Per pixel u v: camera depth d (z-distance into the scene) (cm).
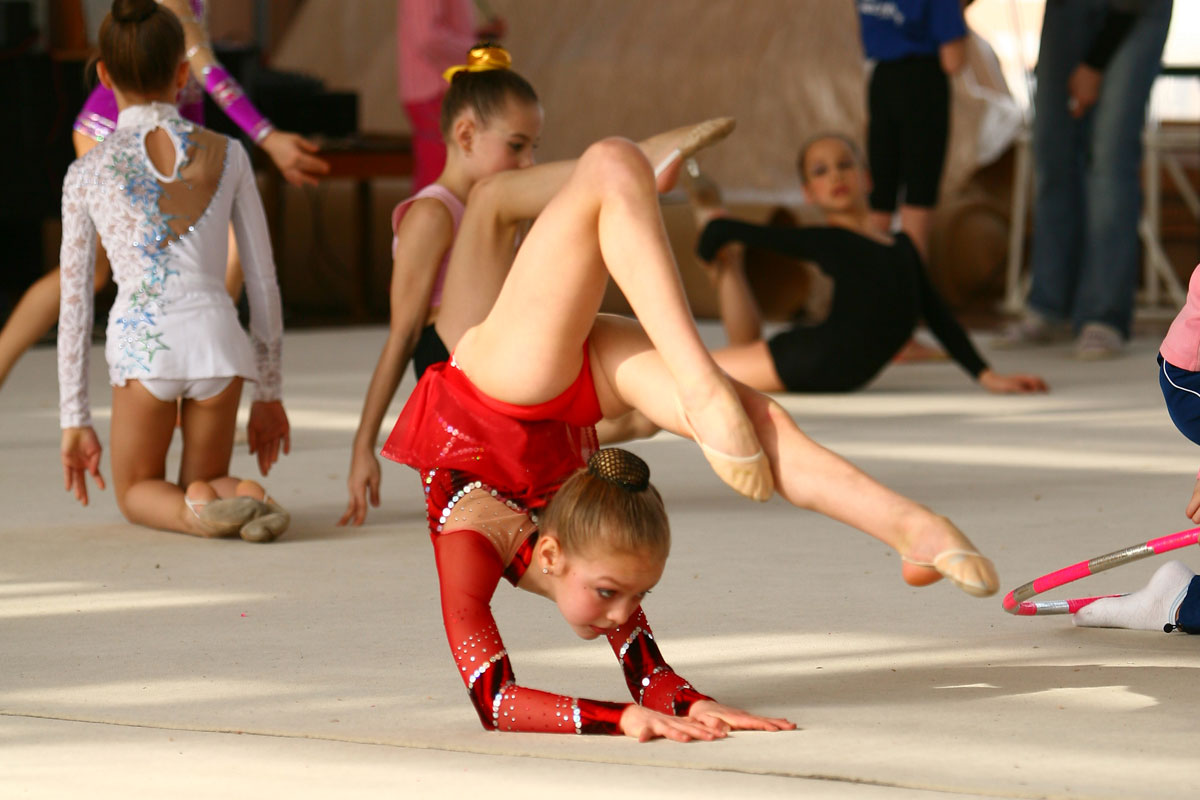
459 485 632
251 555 958
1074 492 1147
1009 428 1500
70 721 613
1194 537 655
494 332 635
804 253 1775
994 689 645
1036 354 2194
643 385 621
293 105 2562
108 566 927
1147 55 2045
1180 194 3203
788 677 669
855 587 853
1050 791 511
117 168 1031
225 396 1046
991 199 3061
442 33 2083
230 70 2164
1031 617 780
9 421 1592
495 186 998
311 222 3177
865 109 2841
